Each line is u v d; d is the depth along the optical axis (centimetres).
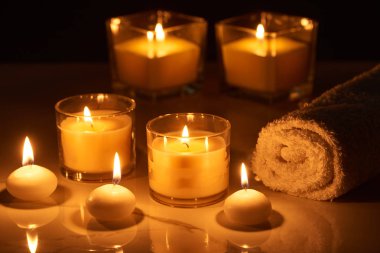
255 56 111
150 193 87
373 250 77
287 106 112
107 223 81
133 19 120
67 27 154
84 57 156
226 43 114
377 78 97
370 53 153
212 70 129
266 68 111
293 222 81
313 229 80
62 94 116
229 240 78
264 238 79
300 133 84
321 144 83
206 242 78
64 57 156
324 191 85
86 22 154
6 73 125
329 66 128
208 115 88
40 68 128
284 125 86
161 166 84
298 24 116
